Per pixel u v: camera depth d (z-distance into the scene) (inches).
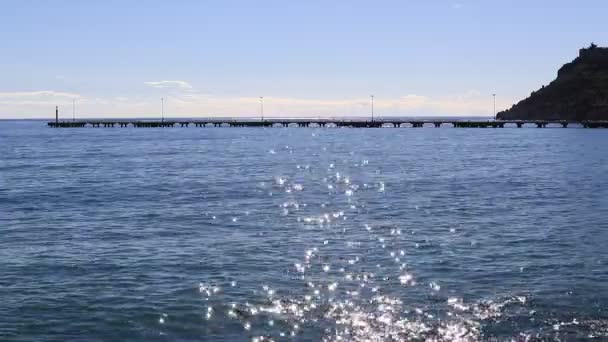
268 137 6058.1
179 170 2556.6
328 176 2305.6
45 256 994.7
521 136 5831.7
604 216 1362.0
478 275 868.0
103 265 933.8
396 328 668.7
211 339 649.0
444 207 1510.8
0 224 1294.3
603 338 639.1
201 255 996.6
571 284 821.9
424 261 951.0
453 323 681.0
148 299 768.3
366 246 1061.1
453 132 7101.4
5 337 655.8
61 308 739.4
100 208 1510.8
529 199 1646.2
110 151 3885.3
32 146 4507.9
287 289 806.5
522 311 716.0
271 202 1614.2
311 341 637.9
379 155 3449.8
